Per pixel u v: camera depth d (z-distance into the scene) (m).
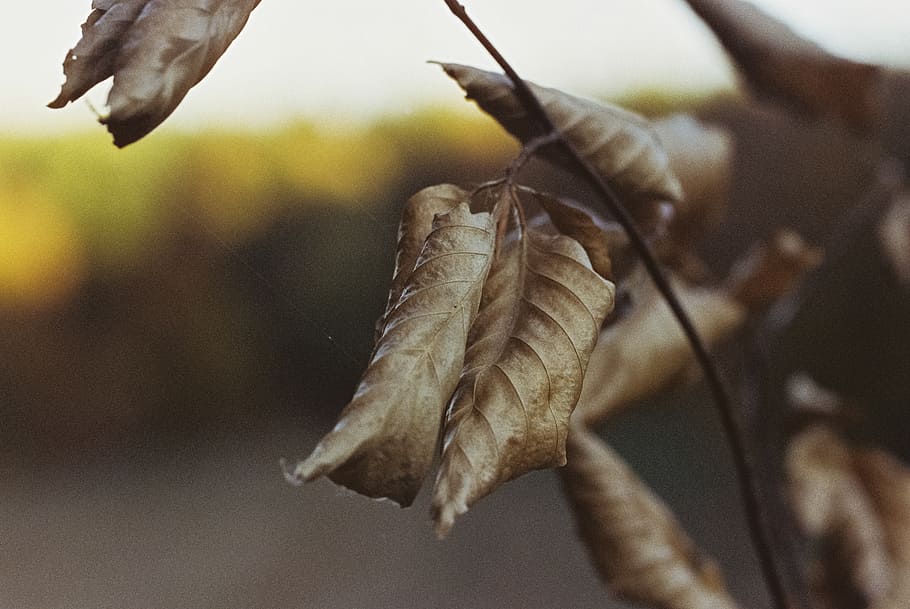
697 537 2.79
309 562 2.83
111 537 3.23
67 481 3.91
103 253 4.09
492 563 2.86
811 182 2.41
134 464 3.98
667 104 1.92
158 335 4.18
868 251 2.22
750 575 2.55
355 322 3.26
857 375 2.34
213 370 4.12
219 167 2.81
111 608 2.64
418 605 2.58
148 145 2.79
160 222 3.91
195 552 2.98
